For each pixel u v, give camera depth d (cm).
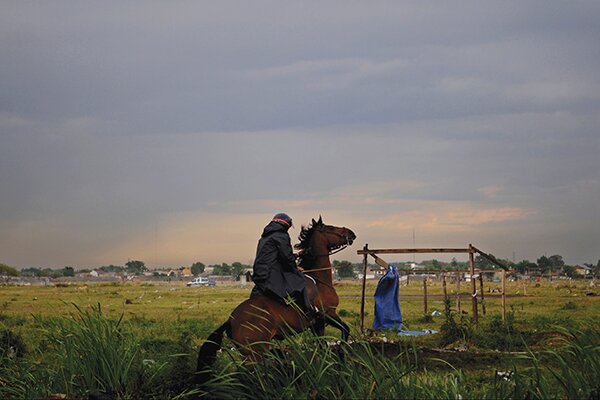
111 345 993
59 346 1045
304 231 1435
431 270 2225
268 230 1190
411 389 841
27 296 6247
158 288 9962
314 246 1416
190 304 4659
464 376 984
